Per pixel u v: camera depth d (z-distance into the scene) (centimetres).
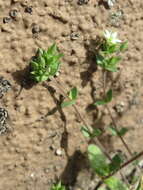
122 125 16
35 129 14
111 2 14
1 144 13
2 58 13
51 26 13
